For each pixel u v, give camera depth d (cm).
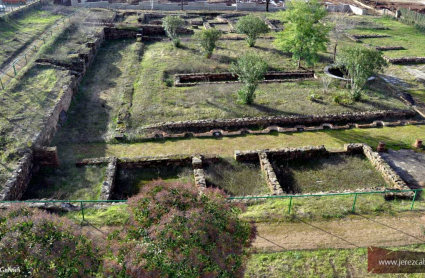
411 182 1714
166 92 2558
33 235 853
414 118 2328
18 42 3117
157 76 2805
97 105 2412
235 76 2889
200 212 925
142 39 3662
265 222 1306
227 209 983
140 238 902
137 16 4444
